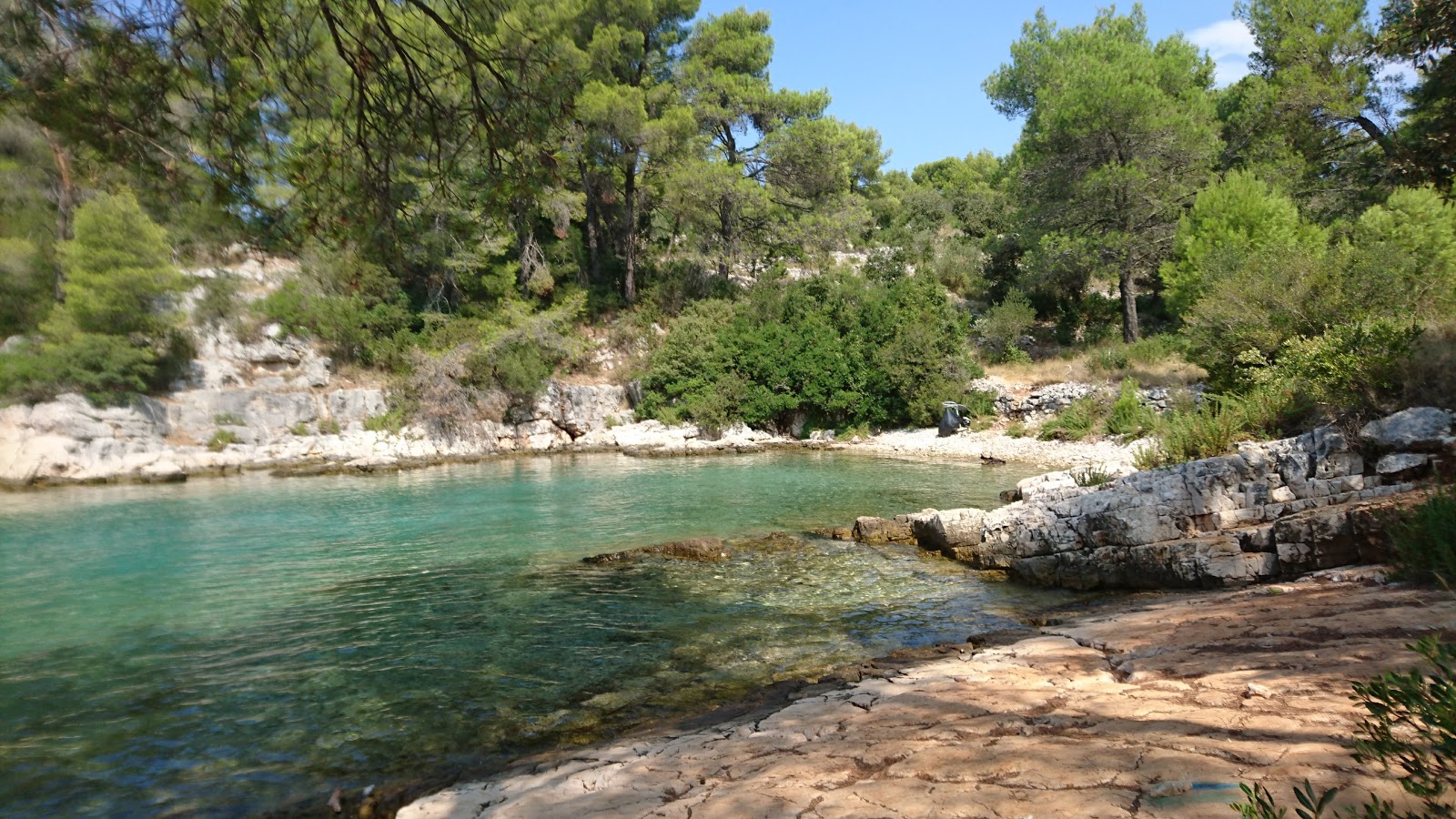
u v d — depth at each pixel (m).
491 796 4.64
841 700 5.95
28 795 5.27
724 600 9.93
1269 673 4.98
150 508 17.45
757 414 30.23
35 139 6.21
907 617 9.13
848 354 30.83
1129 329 30.91
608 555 12.27
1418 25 10.46
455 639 8.47
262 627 8.95
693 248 36.09
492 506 17.45
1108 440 22.70
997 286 38.16
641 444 29.14
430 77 5.41
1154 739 4.04
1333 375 11.26
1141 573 9.91
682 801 4.13
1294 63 26.19
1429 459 9.23
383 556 12.61
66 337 22.25
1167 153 29.41
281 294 27.45
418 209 6.34
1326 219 26.55
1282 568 8.93
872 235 46.06
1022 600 9.88
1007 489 18.47
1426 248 17.42
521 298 33.53
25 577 11.34
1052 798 3.46
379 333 30.33
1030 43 38.31
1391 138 22.86
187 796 5.22
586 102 26.19
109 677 7.44
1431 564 6.92
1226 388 18.70
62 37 4.86
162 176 5.42
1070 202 30.86
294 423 26.19
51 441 21.45
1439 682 2.66
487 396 28.88
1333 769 3.28
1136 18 38.19
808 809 3.75
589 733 6.04
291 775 5.49
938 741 4.54
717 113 35.62
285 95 5.45
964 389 28.56
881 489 18.95
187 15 4.91
